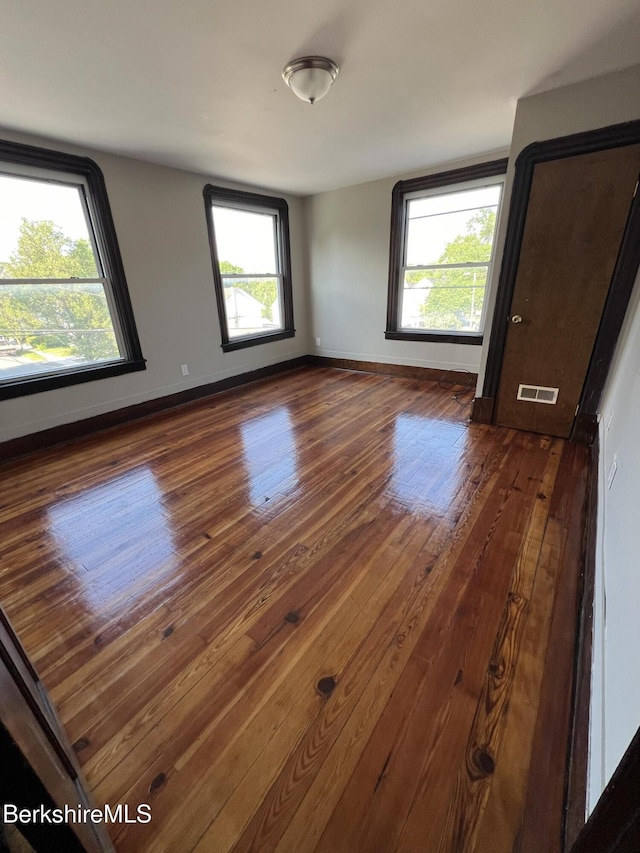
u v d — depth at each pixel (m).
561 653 1.26
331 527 1.95
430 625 1.38
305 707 1.12
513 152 2.46
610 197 2.27
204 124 2.54
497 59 1.92
